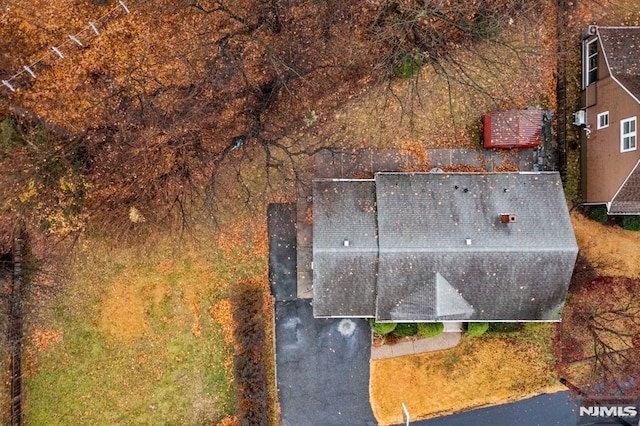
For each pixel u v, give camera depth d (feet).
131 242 84.58
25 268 83.92
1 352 84.64
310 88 85.10
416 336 88.07
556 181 78.84
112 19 79.30
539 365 88.89
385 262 75.56
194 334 87.15
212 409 87.71
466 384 88.63
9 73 78.13
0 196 78.43
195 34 81.41
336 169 86.53
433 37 77.71
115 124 81.41
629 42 80.43
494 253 74.79
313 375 88.17
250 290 86.33
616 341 88.79
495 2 81.25
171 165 83.76
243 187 86.38
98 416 87.20
